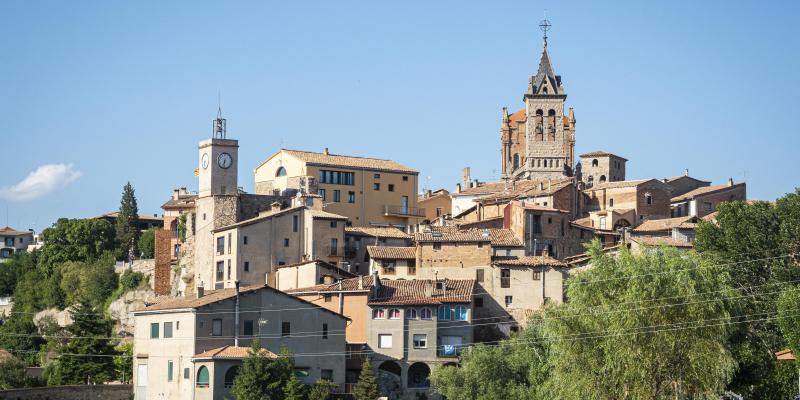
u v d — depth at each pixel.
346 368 169.00
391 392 170.62
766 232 176.88
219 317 156.00
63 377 181.00
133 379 165.00
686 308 128.75
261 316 159.12
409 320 175.25
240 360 151.12
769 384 140.50
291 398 148.25
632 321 127.56
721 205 183.38
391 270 196.88
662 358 127.56
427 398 170.25
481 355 156.38
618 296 131.88
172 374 156.75
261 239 199.50
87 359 182.50
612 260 136.00
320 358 162.88
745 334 144.25
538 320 160.88
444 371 158.00
